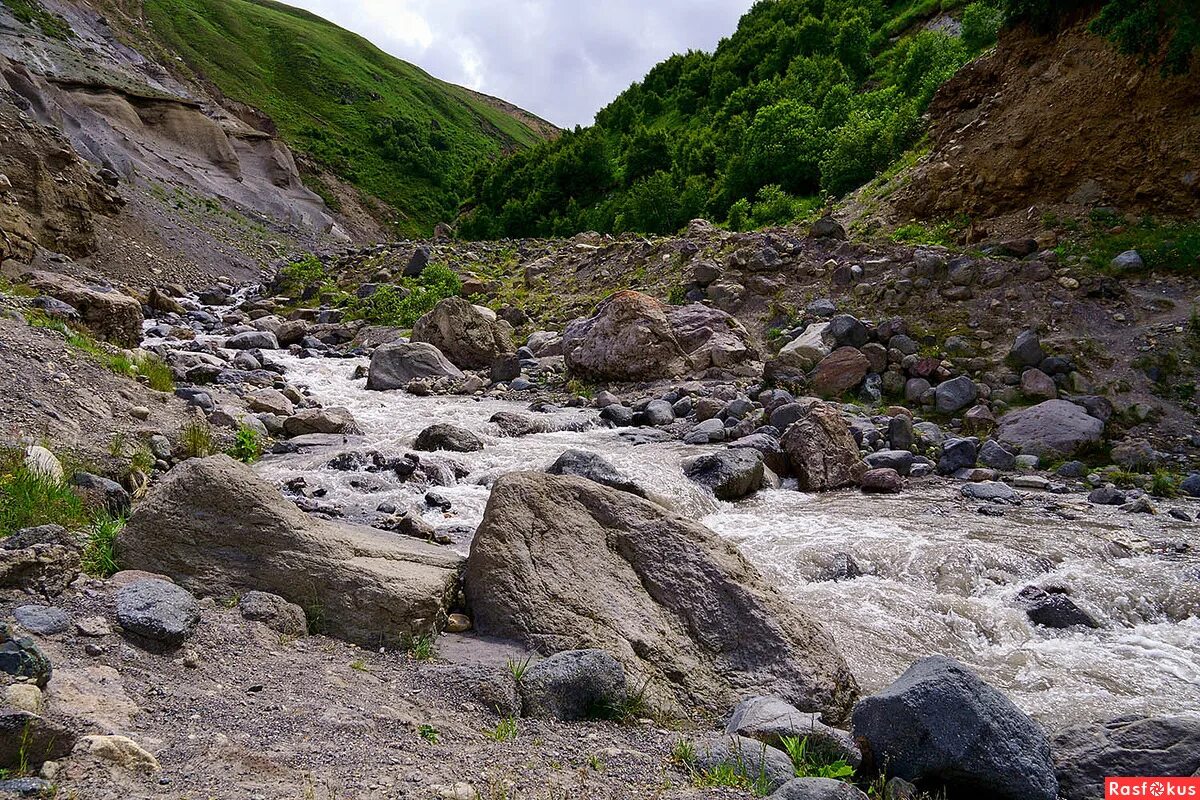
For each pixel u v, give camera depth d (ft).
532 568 20.13
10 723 11.48
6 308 43.09
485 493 34.14
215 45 369.50
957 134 79.36
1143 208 61.87
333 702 15.01
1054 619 25.73
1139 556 29.89
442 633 19.44
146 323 77.20
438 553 22.34
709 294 66.85
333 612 18.72
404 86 445.78
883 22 190.80
